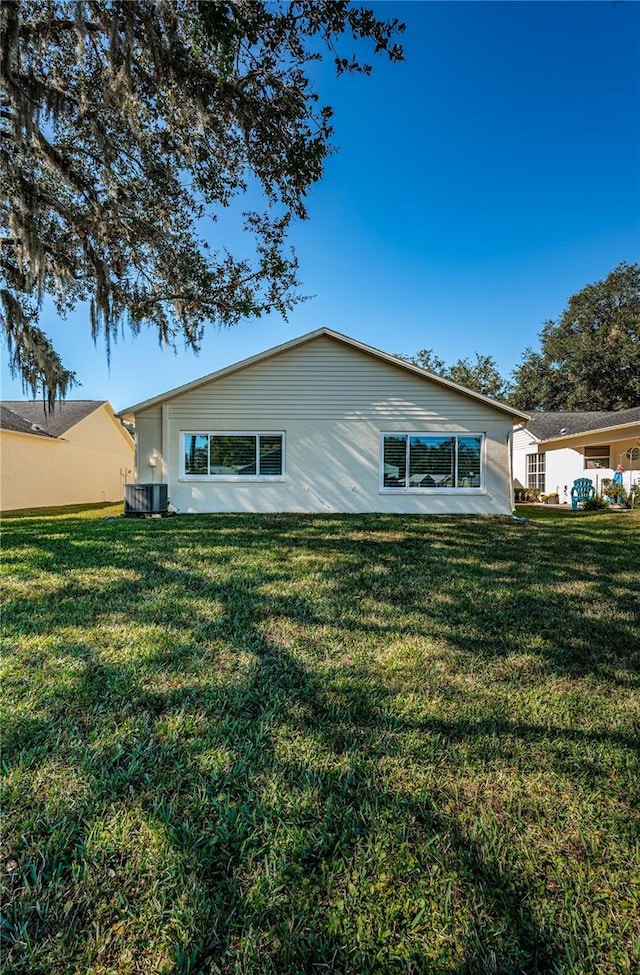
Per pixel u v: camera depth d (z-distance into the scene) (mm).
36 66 5633
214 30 4168
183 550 6211
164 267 7512
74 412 19844
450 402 11016
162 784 1893
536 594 4520
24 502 15766
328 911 1378
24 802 1782
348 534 7793
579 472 17688
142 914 1360
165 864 1523
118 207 6598
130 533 7695
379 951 1271
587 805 1817
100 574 4953
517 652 3242
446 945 1289
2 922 1339
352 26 4469
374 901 1410
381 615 3895
